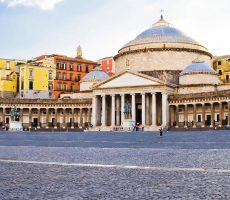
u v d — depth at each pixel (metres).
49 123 128.88
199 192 9.38
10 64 145.12
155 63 126.75
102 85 117.94
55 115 126.88
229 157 18.55
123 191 9.62
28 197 8.86
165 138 47.75
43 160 17.80
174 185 10.45
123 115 112.31
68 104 127.25
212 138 44.25
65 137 55.31
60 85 148.62
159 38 129.00
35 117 131.50
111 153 22.09
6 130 115.88
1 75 142.12
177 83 121.25
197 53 129.25
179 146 29.14
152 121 108.38
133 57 130.12
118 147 28.53
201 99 102.44
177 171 13.41
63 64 151.25
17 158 18.94
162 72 122.69
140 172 13.23
